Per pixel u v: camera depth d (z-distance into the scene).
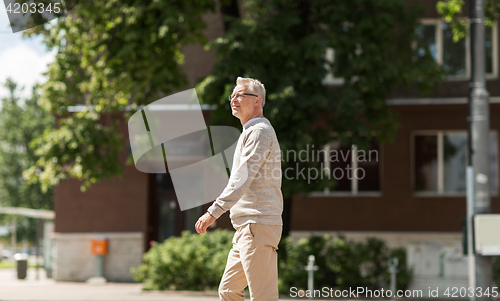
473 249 13.22
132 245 27.59
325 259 21.05
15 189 64.19
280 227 5.75
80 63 20.17
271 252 5.70
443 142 26.16
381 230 25.94
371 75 18.80
